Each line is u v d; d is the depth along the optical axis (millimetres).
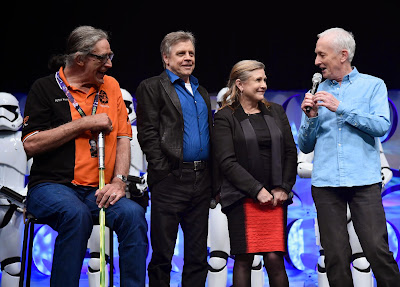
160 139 3475
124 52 5750
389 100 5531
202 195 3510
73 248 2838
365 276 4137
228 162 3422
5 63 5770
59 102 3131
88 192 3109
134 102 5711
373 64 5707
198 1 5754
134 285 2930
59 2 5766
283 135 3557
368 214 3334
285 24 5746
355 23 5719
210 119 3627
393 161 5395
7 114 4230
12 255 4258
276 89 5734
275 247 3420
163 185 3451
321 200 3453
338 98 3471
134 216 2965
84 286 4664
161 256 3453
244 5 5742
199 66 5762
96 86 3244
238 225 3424
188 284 3498
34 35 5781
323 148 3461
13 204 4230
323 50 3463
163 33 5762
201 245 3516
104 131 3076
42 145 3021
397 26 5664
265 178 3451
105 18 5754
